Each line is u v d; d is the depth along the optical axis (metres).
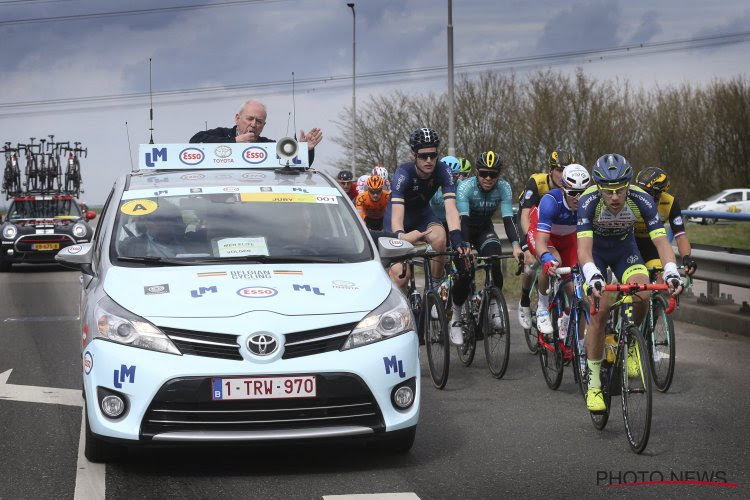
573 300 10.03
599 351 8.71
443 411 9.62
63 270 31.64
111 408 7.04
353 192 17.47
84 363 7.34
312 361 7.09
